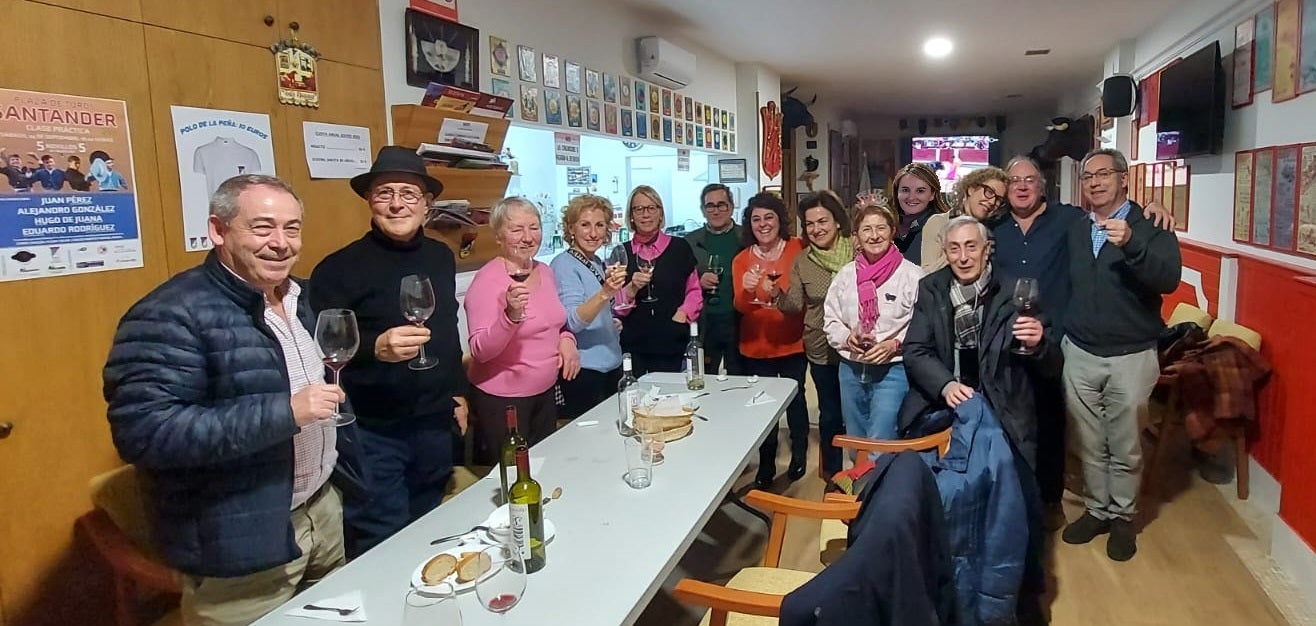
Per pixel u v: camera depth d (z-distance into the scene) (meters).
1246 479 3.33
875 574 1.23
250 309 1.54
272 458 1.56
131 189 2.02
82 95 1.89
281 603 1.67
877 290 2.87
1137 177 6.04
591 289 2.97
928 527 1.54
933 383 2.47
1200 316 4.01
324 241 2.62
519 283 2.40
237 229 1.48
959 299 2.52
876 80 7.90
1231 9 4.08
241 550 1.53
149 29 2.04
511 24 3.49
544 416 2.62
